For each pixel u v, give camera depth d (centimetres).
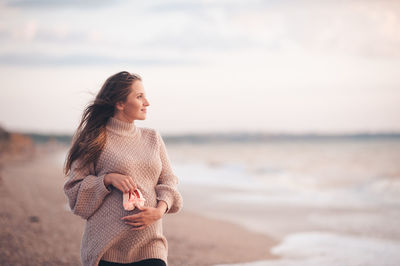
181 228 791
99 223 256
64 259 505
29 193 976
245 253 618
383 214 1002
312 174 2403
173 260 554
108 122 274
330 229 823
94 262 252
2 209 732
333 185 1775
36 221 677
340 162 3412
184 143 10256
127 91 269
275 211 1059
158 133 290
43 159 2864
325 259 590
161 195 268
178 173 2434
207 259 566
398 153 4331
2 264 469
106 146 266
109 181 256
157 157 276
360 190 1582
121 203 258
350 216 981
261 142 9731
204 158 4288
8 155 2470
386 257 597
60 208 816
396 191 1499
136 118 275
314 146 6650
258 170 2675
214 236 730
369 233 777
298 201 1249
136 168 265
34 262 487
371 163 3259
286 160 3781
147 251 262
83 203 256
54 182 1300
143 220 252
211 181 1959
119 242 257
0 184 1023
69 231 639
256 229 820
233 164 3238
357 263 567
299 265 552
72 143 271
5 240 555
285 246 674
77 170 264
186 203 1205
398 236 743
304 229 825
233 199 1293
